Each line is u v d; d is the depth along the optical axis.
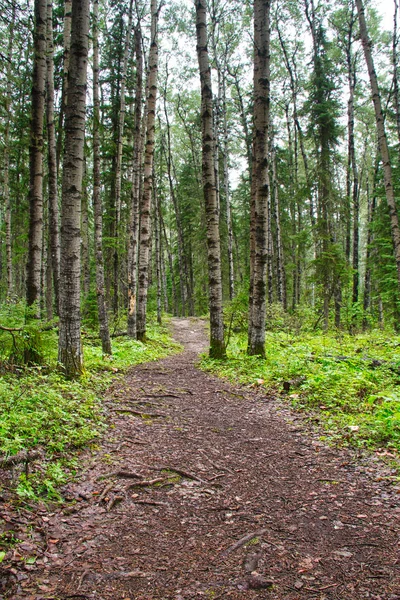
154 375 10.23
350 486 4.14
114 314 19.36
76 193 7.64
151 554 3.03
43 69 8.60
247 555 3.01
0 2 6.96
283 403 7.38
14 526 3.20
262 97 10.55
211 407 7.33
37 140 8.55
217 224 12.03
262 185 10.81
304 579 2.74
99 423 5.82
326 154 18.97
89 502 3.79
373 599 2.53
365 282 27.14
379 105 13.96
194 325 27.81
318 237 18.16
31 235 8.46
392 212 14.09
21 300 7.72
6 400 5.23
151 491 4.09
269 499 3.92
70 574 2.78
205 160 11.73
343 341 14.60
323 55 20.00
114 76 19.80
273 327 19.27
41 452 4.46
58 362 7.25
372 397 6.25
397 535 3.23
